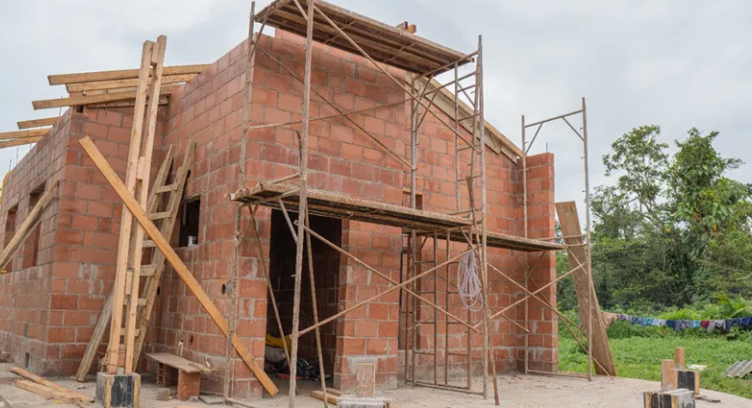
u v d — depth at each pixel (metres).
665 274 28.94
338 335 8.36
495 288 11.43
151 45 7.19
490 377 10.75
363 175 8.80
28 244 11.18
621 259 29.98
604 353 11.21
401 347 10.12
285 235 11.71
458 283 9.10
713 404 7.95
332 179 8.45
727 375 12.14
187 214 9.99
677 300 28.03
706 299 26.09
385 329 8.66
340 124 8.64
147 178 7.00
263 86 7.98
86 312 9.02
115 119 9.59
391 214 7.59
